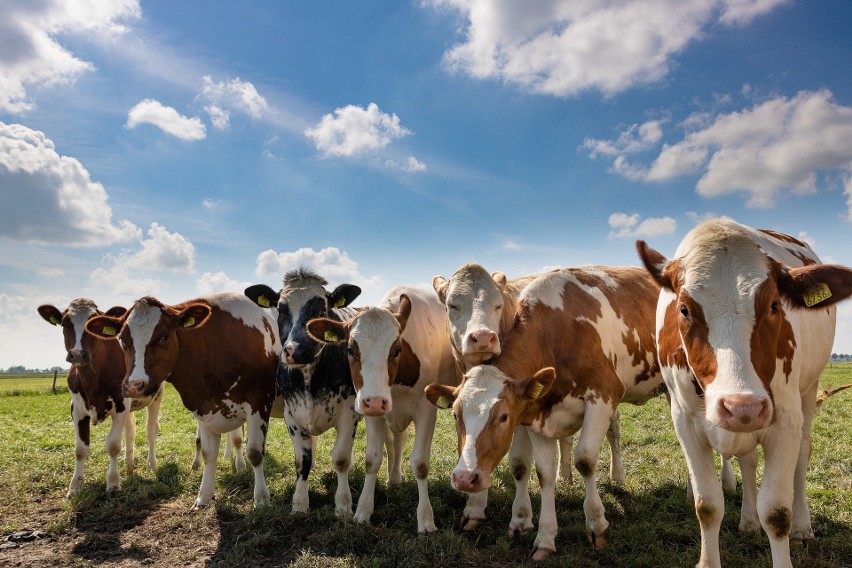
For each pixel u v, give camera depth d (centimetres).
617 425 834
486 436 530
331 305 827
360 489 853
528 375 601
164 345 789
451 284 686
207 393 825
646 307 735
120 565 634
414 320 770
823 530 623
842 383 2517
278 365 866
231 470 1017
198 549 670
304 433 781
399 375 731
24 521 778
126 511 797
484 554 619
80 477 895
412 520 724
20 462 1097
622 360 684
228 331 842
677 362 482
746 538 609
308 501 776
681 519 689
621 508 729
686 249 460
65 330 909
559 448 887
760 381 386
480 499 714
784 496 442
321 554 628
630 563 574
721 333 402
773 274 415
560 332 634
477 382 556
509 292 741
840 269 394
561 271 707
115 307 951
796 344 453
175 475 965
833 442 1072
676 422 505
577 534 645
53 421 1833
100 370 888
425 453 715
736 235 436
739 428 375
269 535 668
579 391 630
